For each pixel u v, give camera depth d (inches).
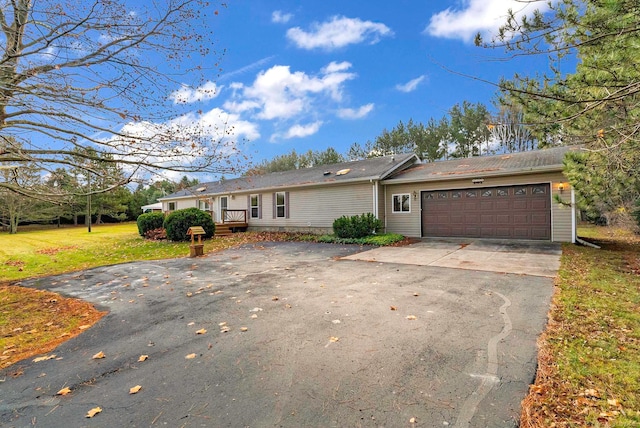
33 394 107.7
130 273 314.2
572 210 393.7
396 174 556.4
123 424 89.6
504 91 175.9
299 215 634.8
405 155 641.0
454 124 1045.2
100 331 165.5
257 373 113.7
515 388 98.4
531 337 133.2
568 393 95.3
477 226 463.8
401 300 188.5
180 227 572.1
